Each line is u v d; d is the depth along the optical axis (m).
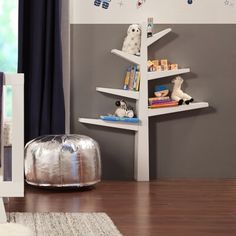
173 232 2.29
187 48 4.04
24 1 3.83
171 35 4.03
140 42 3.93
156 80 4.02
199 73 4.05
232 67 4.07
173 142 4.04
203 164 4.07
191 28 4.05
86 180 3.44
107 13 4.00
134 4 4.02
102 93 4.02
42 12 3.84
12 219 2.51
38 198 3.14
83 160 3.43
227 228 2.37
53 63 3.89
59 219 2.51
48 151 3.40
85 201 3.04
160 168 4.04
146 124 3.91
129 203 2.97
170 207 2.85
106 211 2.74
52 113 3.88
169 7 4.03
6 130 2.96
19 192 2.53
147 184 3.73
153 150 4.04
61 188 3.50
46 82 3.88
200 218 2.58
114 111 4.03
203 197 3.17
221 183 3.77
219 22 4.06
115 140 4.02
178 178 4.05
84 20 4.00
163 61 3.97
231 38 4.07
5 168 2.94
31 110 3.86
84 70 4.01
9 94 4.20
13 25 4.20
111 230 2.30
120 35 4.02
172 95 3.98
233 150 4.07
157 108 3.92
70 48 3.99
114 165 4.02
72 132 4.02
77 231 2.28
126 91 3.93
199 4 4.04
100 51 4.02
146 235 2.24
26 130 3.87
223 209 2.80
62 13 3.96
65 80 3.96
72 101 4.02
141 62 3.90
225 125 4.07
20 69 3.81
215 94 4.06
